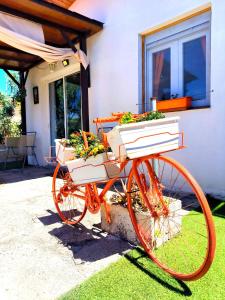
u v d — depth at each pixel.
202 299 1.47
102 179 2.11
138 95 4.34
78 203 3.40
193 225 2.44
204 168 3.43
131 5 4.34
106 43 4.88
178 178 3.64
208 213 1.53
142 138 1.66
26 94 7.95
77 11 5.62
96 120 2.09
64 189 2.82
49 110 7.13
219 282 1.61
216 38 3.24
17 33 4.21
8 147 7.02
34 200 3.71
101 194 2.32
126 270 1.79
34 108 7.68
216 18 3.23
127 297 1.51
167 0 3.80
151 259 1.91
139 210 2.13
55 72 6.53
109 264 1.88
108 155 2.09
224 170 3.23
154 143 1.71
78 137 2.50
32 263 1.96
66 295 1.56
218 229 2.31
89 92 5.34
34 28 4.44
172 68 4.00
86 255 2.05
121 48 4.58
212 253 1.49
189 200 3.21
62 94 6.63
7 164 7.77
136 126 1.64
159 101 3.87
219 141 3.26
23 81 7.68
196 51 3.68
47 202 3.59
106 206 2.37
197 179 3.52
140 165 2.08
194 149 3.52
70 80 6.31
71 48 4.91
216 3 3.22
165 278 1.68
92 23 4.72
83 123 5.09
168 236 2.15
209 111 3.34
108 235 2.39
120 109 4.69
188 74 3.80
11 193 4.17
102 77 5.02
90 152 2.13
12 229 2.65
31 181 5.10
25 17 4.26
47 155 7.29
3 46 5.82
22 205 3.49
